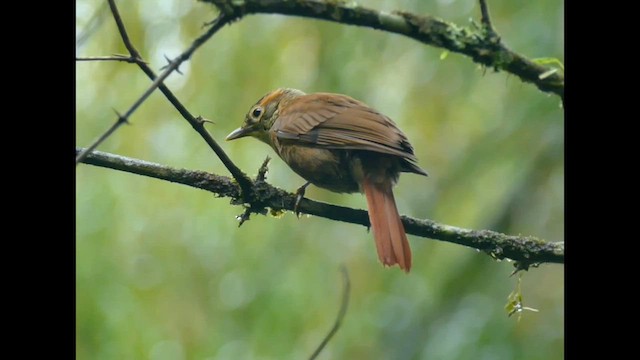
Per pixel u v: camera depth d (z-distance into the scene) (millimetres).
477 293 12484
